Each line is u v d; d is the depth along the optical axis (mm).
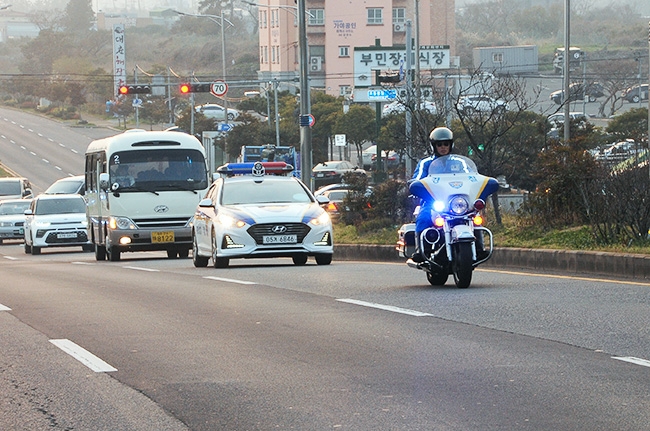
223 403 9906
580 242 23500
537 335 13008
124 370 11688
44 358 12602
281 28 152750
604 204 23297
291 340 13297
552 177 26312
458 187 17734
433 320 14492
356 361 11750
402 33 149250
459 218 17781
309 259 31875
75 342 13695
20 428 9258
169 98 144375
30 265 32500
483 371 10953
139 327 14883
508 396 9805
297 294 18234
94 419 9484
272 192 26953
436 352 12102
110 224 34688
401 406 9531
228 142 100500
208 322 15141
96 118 175000
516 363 11320
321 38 149125
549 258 22844
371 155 102938
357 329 13984
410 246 18859
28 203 56750
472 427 8727
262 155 76500
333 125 104062
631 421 8812
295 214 25547
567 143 27594
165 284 21422
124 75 166000
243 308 16562
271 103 125625
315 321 14844
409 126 53312
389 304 16281
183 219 35094
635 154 25094
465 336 13109
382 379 10734
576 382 10312
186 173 35375
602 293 16828
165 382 10945
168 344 13289
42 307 17719
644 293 16750
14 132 147875
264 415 9375
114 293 19859
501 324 13930
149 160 35250
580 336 12836
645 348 11992
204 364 11859
